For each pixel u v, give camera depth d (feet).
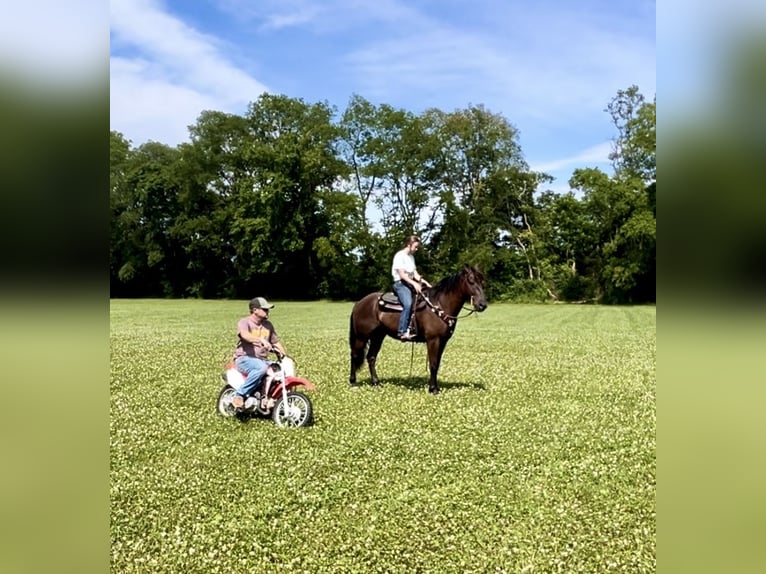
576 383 53.16
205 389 50.62
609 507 24.02
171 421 38.81
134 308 193.77
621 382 53.78
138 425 37.73
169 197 284.00
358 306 51.01
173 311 176.65
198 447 32.78
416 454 31.40
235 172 287.28
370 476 28.09
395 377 56.85
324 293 272.10
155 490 26.32
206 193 282.56
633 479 27.30
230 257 288.30
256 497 25.58
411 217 272.51
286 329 113.39
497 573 18.94
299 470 28.94
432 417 39.50
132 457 31.12
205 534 21.94
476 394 47.50
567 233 251.19
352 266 264.52
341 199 261.85
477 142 265.95
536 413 40.81
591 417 39.63
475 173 272.72
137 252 286.46
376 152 274.16
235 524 22.77
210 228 277.03
